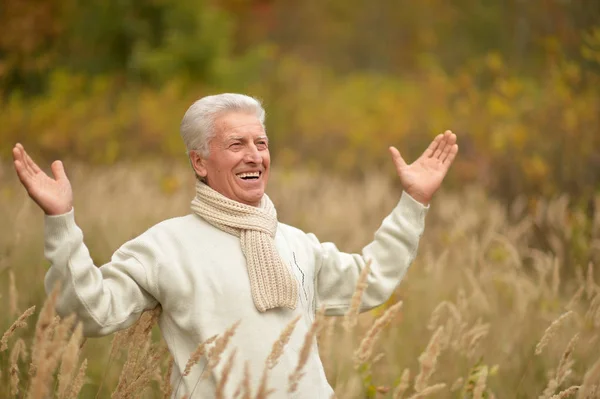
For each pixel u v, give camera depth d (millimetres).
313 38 31141
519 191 9195
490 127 10461
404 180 3322
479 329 3977
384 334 4750
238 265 2957
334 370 4168
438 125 11578
